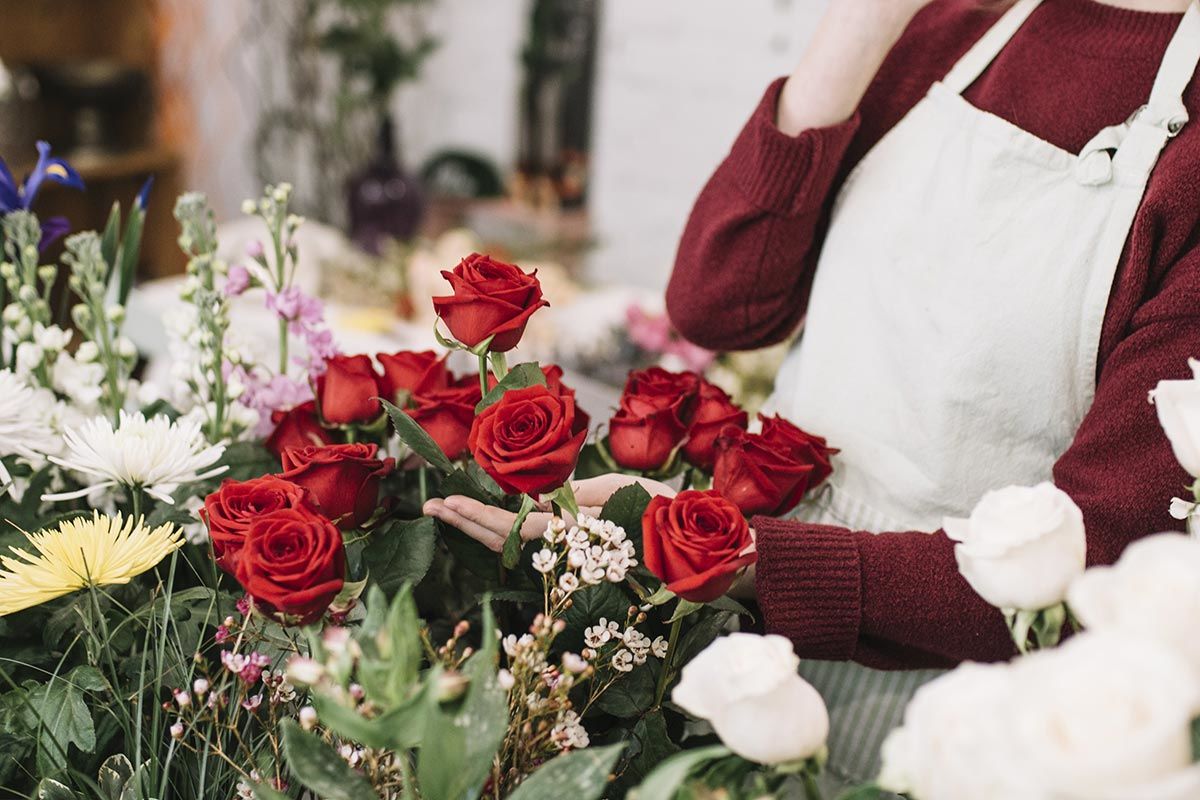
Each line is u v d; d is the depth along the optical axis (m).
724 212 1.01
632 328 2.17
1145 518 0.75
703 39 3.03
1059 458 0.84
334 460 0.72
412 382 0.92
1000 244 0.88
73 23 3.05
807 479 0.90
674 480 1.04
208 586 0.83
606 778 0.53
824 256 1.03
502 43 3.38
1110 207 0.83
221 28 3.21
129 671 0.75
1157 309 0.77
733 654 0.50
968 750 0.38
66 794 0.66
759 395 1.96
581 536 0.70
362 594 0.73
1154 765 0.32
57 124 2.94
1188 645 0.38
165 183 3.15
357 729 0.47
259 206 0.98
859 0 0.91
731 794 0.52
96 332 0.97
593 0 3.15
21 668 0.77
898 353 0.94
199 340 0.92
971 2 0.98
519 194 3.41
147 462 0.72
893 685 0.97
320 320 0.97
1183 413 0.51
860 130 1.03
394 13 3.40
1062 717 0.34
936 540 0.80
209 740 0.70
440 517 0.76
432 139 3.62
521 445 0.67
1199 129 0.80
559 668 0.73
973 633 0.78
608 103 3.23
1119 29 0.87
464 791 0.55
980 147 0.90
